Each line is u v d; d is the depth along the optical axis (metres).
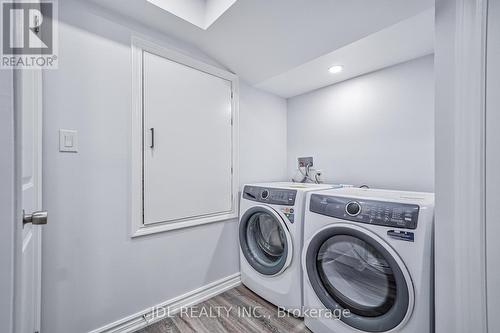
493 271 0.57
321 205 1.16
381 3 1.02
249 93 1.97
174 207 1.42
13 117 0.43
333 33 1.27
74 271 1.06
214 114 1.65
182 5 1.22
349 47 1.41
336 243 1.14
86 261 1.09
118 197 1.19
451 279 0.67
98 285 1.13
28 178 0.75
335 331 1.09
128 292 1.24
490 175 0.57
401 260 0.87
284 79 1.89
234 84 1.79
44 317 0.98
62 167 1.02
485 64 0.58
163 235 1.39
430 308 0.82
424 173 1.49
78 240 1.07
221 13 1.16
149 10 1.16
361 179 1.81
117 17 1.19
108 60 1.16
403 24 1.17
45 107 0.98
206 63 1.58
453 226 0.66
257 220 1.72
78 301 1.07
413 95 1.54
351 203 1.05
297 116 2.28
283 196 1.41
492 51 0.57
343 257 1.16
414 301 0.84
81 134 1.08
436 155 0.71
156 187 1.34
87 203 1.10
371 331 0.96
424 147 1.49
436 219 0.71
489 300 0.58
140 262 1.29
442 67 0.69
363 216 0.99
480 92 0.59
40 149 0.91
